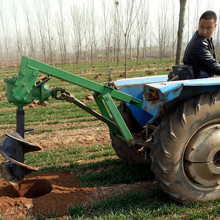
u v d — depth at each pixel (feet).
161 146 10.56
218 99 10.78
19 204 11.76
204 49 12.14
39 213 11.41
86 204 12.12
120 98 12.05
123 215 10.75
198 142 10.72
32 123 30.96
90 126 27.78
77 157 18.93
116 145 16.06
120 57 182.60
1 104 45.19
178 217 10.45
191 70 12.62
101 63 141.90
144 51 166.71
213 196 11.48
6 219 11.00
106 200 12.16
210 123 10.96
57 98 11.78
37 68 10.60
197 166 10.85
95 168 16.76
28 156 19.44
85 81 11.44
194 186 11.19
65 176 15.51
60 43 134.62
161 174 10.74
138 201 12.13
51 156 19.38
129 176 14.82
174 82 10.82
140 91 14.49
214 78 11.48
